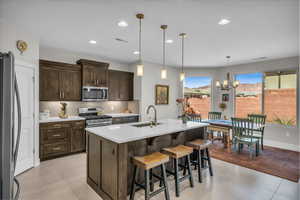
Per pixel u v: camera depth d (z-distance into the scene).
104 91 4.66
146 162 1.98
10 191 1.42
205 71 6.16
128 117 4.96
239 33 2.91
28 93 3.03
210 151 4.22
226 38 3.16
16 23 2.59
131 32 2.94
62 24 2.63
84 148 4.05
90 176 2.54
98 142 2.33
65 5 2.08
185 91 6.36
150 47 3.79
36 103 3.21
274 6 2.04
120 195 1.97
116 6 2.10
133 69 5.49
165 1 1.97
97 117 4.26
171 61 5.21
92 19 2.46
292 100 4.53
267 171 3.07
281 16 2.29
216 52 4.12
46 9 2.18
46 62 3.70
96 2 2.01
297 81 4.43
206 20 2.45
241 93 5.54
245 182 2.67
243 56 4.48
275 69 4.77
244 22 2.49
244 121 3.78
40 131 3.42
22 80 2.89
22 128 2.91
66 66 4.02
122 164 1.99
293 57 4.46
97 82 4.51
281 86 4.71
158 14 2.29
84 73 4.26
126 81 5.31
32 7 2.12
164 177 2.12
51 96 3.78
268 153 4.10
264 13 2.22
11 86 1.42
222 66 5.88
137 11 2.22
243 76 5.52
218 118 5.35
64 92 3.98
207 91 6.19
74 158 3.68
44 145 3.48
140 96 5.22
